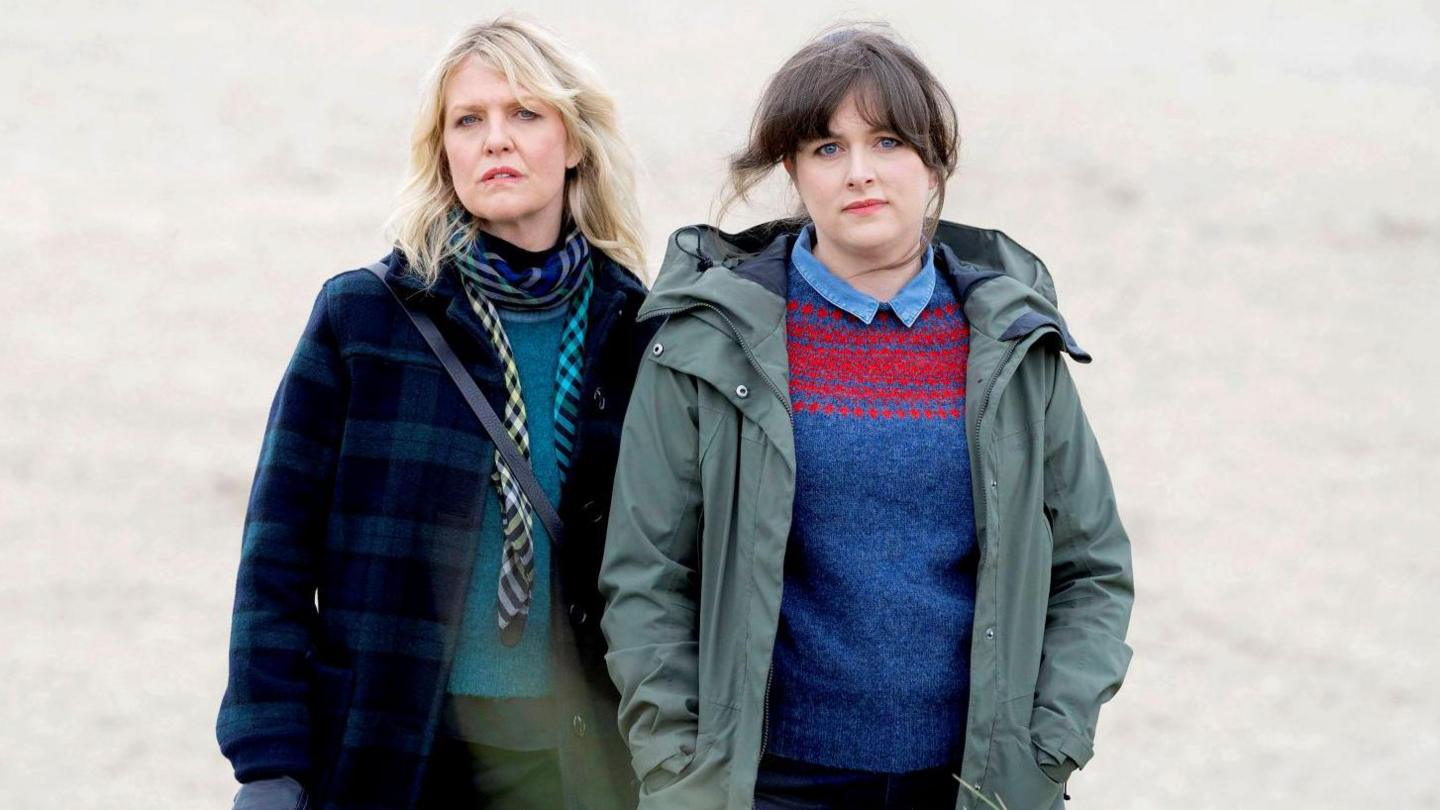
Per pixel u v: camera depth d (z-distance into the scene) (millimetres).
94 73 75375
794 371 8695
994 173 56469
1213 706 20188
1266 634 22609
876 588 8492
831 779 8516
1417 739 19359
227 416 32406
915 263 8930
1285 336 39375
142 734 19078
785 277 8906
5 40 81875
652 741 8484
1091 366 36438
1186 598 23906
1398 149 63531
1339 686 20875
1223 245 48344
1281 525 27141
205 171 57312
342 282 9258
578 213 9742
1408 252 48219
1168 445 31266
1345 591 24297
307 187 54969
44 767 18094
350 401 9094
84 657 21297
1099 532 8906
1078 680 8609
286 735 8797
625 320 9648
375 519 9055
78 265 44125
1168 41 99625
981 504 8547
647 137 58219
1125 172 57562
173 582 24031
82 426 31438
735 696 8414
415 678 9000
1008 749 8461
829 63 8547
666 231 40312
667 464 8656
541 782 9398
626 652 8562
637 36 89375
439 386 9164
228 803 17359
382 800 8953
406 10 97438
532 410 9383
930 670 8516
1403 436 32281
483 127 9203
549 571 9266
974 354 8656
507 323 9406
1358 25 107188
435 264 9203
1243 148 62750
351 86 74188
